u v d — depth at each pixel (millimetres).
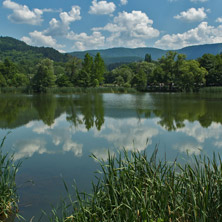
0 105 28062
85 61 78875
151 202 3977
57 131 13414
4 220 4816
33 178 6836
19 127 14641
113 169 4477
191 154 8867
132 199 3906
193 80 58594
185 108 24125
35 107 25922
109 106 26531
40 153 9352
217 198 3820
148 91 65562
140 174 4570
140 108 24469
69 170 7457
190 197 3912
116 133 12703
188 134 12297
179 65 63438
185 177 4406
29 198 5629
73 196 5652
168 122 15930
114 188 4289
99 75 80438
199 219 3572
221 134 12219
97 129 13836
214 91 54812
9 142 11102
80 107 25750
